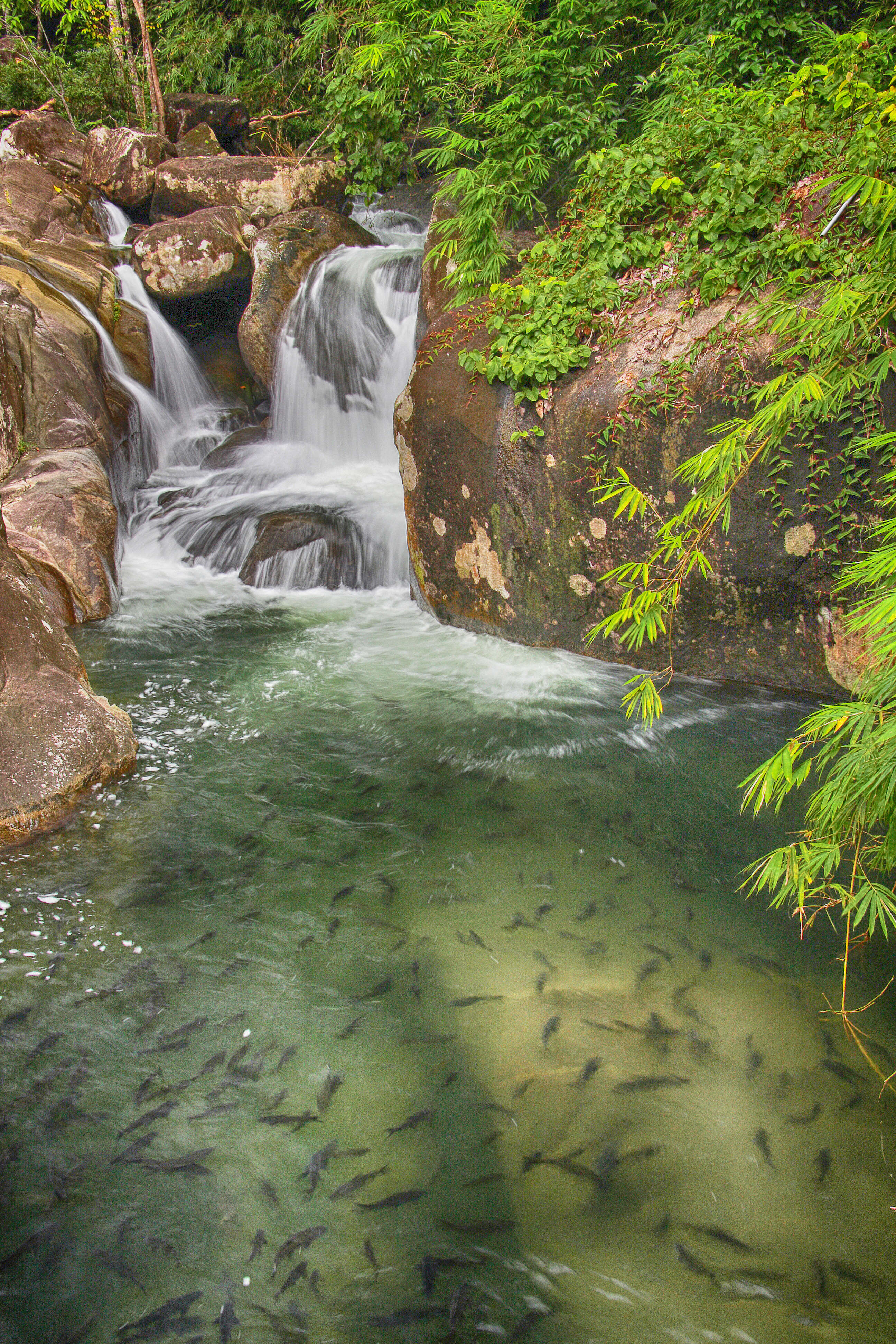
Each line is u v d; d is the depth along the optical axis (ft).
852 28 24.34
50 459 27.58
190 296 40.83
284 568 28.25
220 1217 8.91
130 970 12.23
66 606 24.47
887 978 11.94
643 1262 8.49
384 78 33.04
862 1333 7.85
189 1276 8.38
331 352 37.88
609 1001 11.63
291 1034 11.15
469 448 22.02
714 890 13.82
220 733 18.83
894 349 10.03
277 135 55.06
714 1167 9.40
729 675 20.25
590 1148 9.64
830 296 10.30
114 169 45.83
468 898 13.73
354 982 12.02
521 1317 8.00
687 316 19.13
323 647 23.47
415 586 25.67
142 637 24.03
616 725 18.94
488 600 23.32
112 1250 8.61
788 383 10.80
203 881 14.11
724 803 16.10
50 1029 11.20
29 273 33.71
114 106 54.65
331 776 17.19
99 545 25.77
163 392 39.11
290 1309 8.09
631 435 19.43
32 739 15.90
